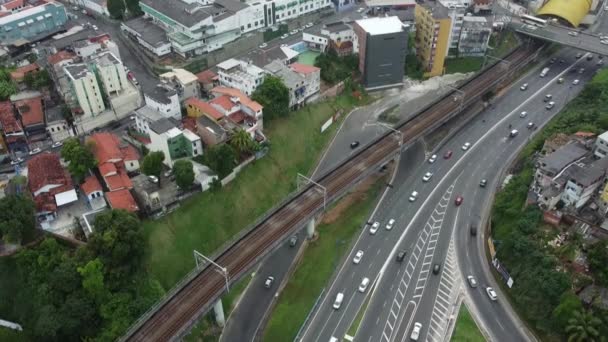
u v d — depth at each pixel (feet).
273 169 443.32
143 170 378.94
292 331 328.29
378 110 550.36
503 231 372.58
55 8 599.98
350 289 352.08
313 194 390.01
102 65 465.47
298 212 371.97
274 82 472.03
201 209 385.29
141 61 570.05
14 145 428.15
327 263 374.02
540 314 311.68
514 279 336.49
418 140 481.05
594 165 354.95
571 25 653.71
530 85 579.48
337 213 418.51
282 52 559.79
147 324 290.97
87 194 362.12
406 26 556.51
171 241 362.33
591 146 390.21
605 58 625.00
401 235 393.50
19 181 373.20
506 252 352.28
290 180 447.01
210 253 372.79
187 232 371.97
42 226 345.31
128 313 302.45
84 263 310.24
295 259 383.45
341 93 556.92
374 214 414.62
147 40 565.53
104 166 382.01
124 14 644.27
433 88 586.45
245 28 609.01
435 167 461.37
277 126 477.36
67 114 457.27
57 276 301.43
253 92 484.33
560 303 300.20
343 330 325.01
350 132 516.32
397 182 447.01
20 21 573.33
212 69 565.53
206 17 557.33
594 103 493.77
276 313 343.26
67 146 375.86
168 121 420.77
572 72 601.21
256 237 349.61
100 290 303.07
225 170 398.21
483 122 517.96
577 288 306.76
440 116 483.10
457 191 432.66
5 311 317.01
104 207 362.94
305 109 511.81
